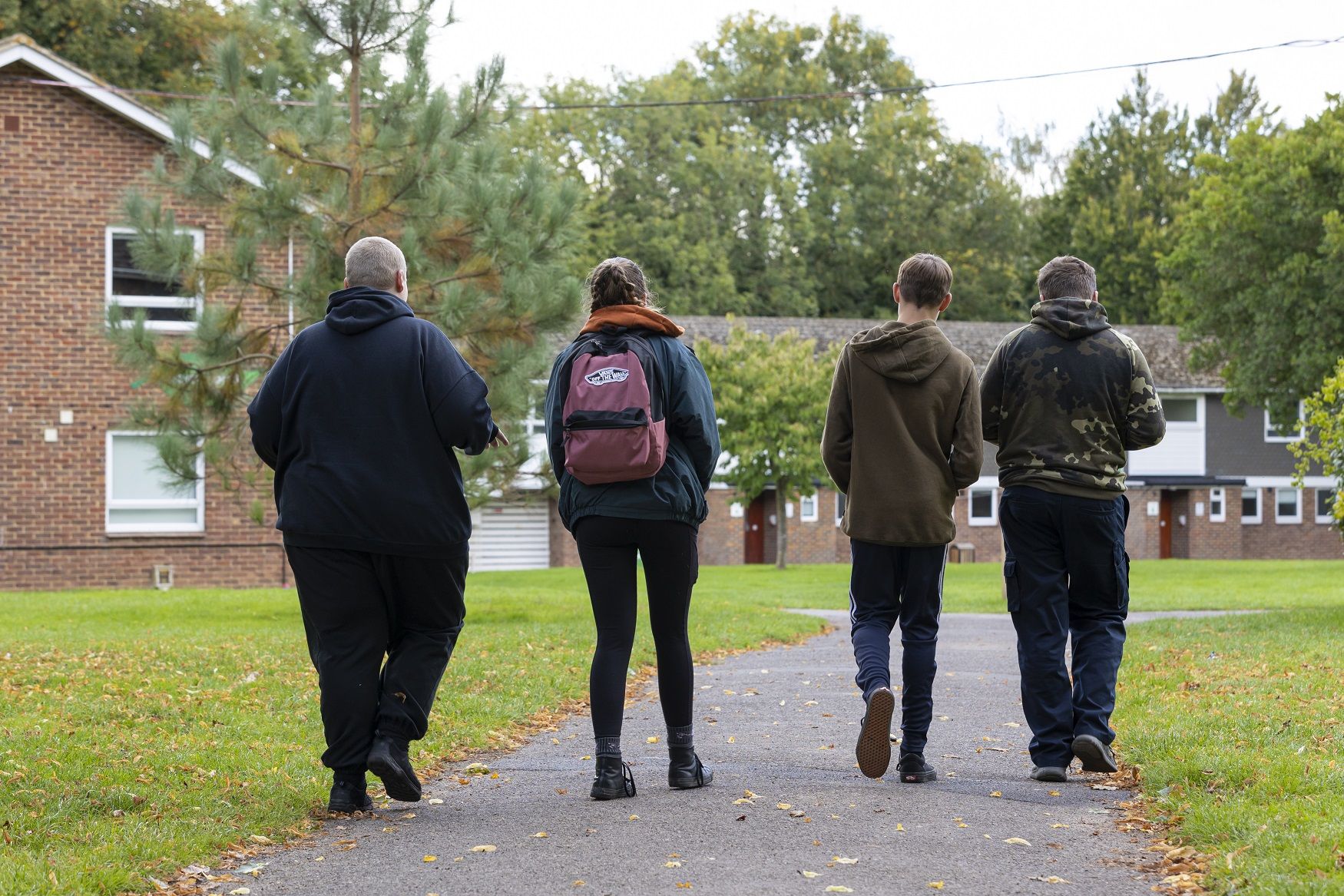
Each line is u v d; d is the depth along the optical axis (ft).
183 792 29.30
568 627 75.15
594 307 29.73
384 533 26.45
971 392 30.22
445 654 27.89
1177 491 264.52
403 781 26.50
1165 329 280.72
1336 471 82.28
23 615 87.40
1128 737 34.50
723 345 238.89
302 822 26.81
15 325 128.67
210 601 101.96
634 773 32.17
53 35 190.29
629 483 27.96
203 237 114.11
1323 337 191.42
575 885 21.89
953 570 191.11
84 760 32.65
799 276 320.09
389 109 79.05
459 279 76.18
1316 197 192.13
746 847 24.25
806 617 91.09
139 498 132.36
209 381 77.00
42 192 128.88
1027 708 31.14
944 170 341.62
